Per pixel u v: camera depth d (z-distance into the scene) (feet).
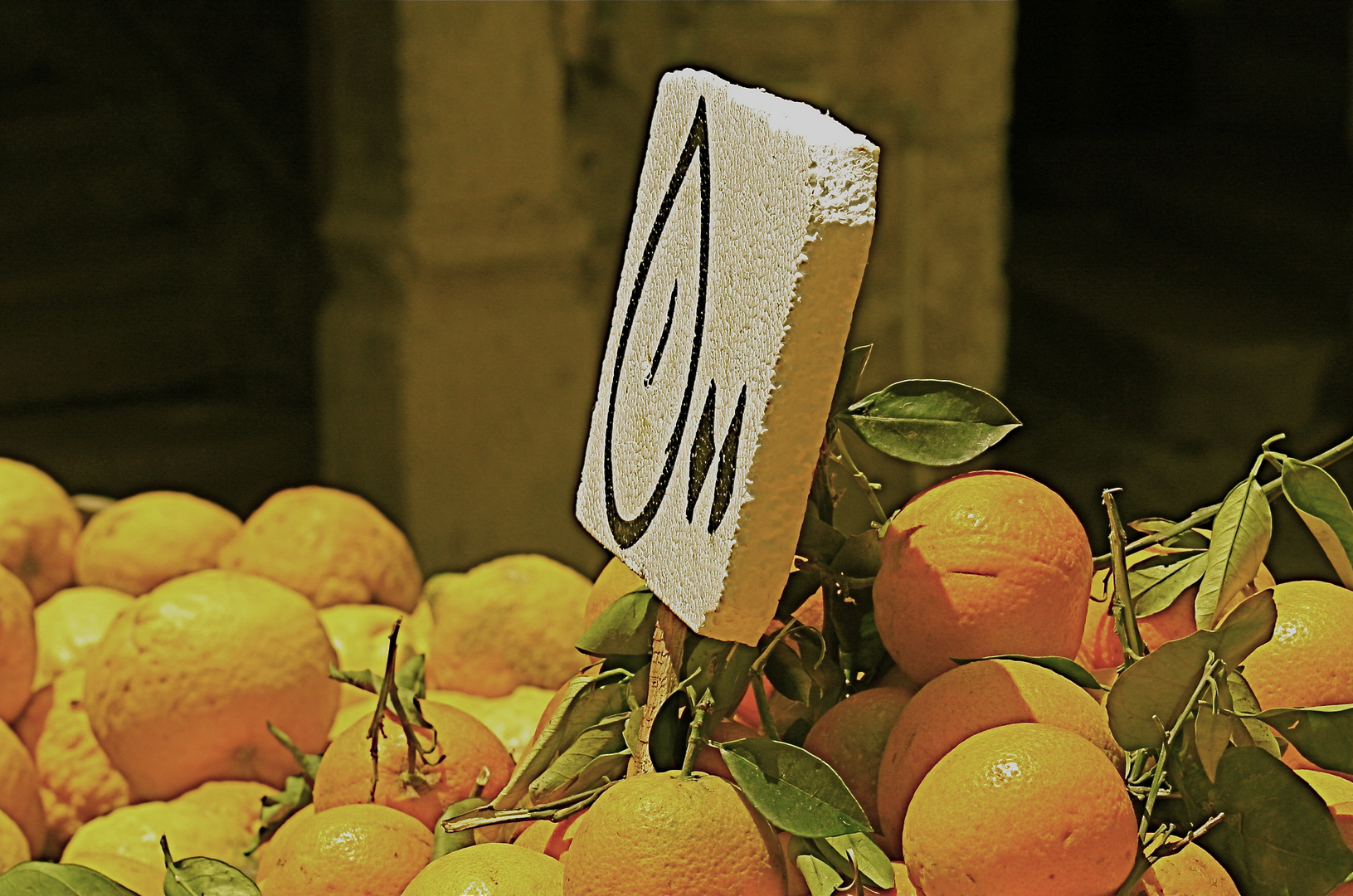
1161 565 4.73
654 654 4.54
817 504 4.63
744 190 4.32
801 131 4.20
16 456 20.30
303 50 24.14
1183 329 22.26
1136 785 4.40
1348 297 22.85
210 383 23.65
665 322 4.54
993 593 4.49
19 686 5.44
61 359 22.61
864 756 4.57
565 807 4.60
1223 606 4.52
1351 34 26.94
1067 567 4.52
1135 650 4.52
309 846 4.67
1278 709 4.42
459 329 14.64
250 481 20.38
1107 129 34.22
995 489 4.54
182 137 24.30
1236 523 4.57
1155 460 20.66
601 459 4.72
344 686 5.60
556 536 15.51
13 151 23.66
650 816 4.34
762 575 4.26
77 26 24.35
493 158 14.38
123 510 6.10
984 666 4.44
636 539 4.54
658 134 4.62
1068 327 24.58
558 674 5.55
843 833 4.33
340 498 6.02
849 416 4.60
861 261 4.17
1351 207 24.91
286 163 24.18
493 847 4.54
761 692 4.61
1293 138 30.04
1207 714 4.36
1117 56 34.14
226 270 23.89
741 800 4.39
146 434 21.56
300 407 23.02
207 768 5.32
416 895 4.48
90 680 5.37
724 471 4.30
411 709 4.90
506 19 14.14
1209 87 32.89
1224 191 26.96
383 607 5.87
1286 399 21.12
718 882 4.33
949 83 14.69
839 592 4.64
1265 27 31.04
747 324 4.28
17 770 5.22
